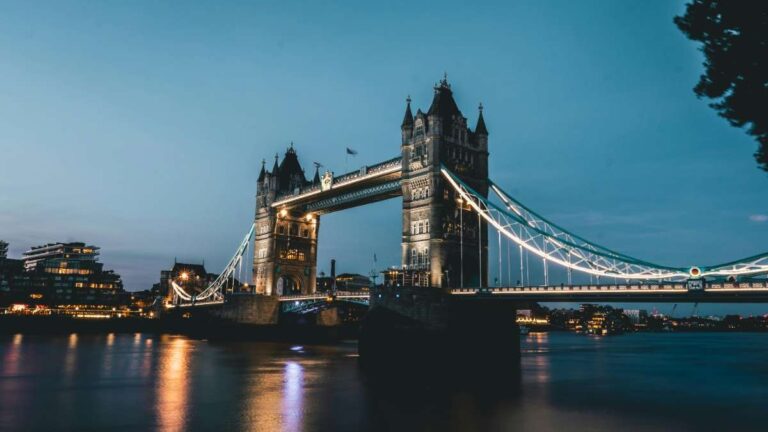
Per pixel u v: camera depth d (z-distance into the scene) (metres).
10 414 42.09
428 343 79.62
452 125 97.38
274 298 144.12
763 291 52.78
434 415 41.62
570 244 77.12
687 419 40.84
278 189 150.62
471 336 82.00
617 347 157.62
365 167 111.75
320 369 72.19
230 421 39.66
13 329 164.00
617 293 63.28
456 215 94.56
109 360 84.19
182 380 61.47
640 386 58.47
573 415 41.91
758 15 21.64
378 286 86.88
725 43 22.61
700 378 67.25
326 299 124.25
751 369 81.31
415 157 97.19
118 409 44.09
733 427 38.41
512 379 62.75
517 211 89.62
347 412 42.66
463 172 96.75
